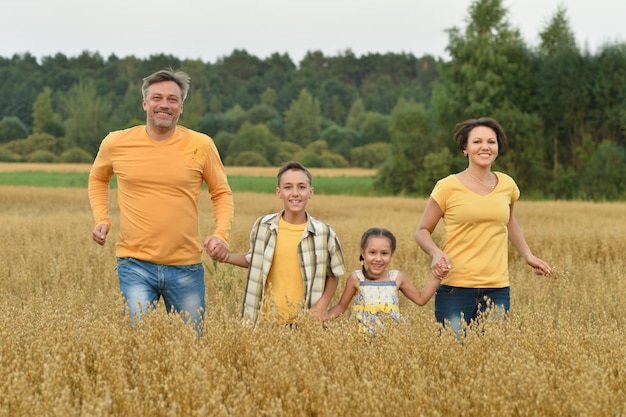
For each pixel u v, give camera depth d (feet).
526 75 210.79
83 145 504.84
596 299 29.09
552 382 14.52
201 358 14.71
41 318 17.38
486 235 21.44
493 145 21.39
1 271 36.86
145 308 19.38
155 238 20.35
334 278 21.99
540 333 17.35
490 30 215.10
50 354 15.30
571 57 205.16
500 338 16.29
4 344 15.49
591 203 136.05
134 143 20.57
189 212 20.77
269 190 234.79
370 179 288.51
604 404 13.14
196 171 20.83
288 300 20.15
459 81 215.31
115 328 16.56
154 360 14.82
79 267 39.50
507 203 21.66
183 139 20.81
